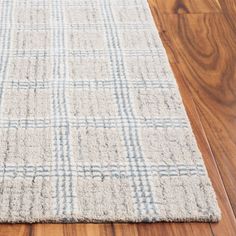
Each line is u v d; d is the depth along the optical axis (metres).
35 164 0.82
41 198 0.77
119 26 1.17
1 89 0.97
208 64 1.10
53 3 1.24
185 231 0.75
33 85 0.98
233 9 1.29
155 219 0.75
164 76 1.03
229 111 0.97
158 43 1.13
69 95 0.96
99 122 0.91
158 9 1.27
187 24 1.22
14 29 1.14
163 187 0.80
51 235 0.73
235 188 0.82
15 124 0.89
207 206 0.77
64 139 0.87
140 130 0.90
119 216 0.75
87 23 1.17
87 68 1.04
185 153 0.86
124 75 1.02
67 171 0.81
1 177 0.79
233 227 0.76
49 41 1.11
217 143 0.90
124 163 0.83
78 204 0.76
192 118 0.95
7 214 0.74
